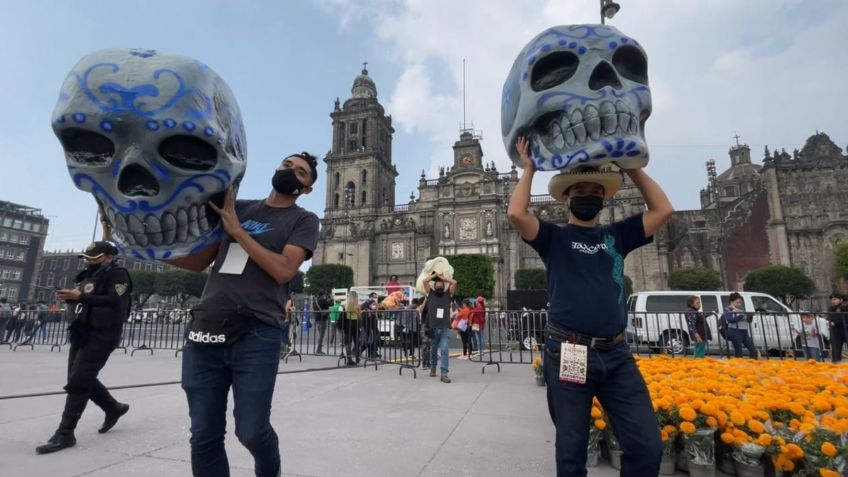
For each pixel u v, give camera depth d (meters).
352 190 63.66
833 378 5.03
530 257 54.03
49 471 3.61
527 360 11.54
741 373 5.22
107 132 1.77
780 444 3.45
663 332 11.99
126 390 7.02
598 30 2.48
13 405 5.99
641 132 2.46
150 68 1.83
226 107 2.07
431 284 8.66
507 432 4.75
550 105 2.38
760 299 14.02
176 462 3.84
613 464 3.97
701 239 55.59
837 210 47.81
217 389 2.36
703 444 3.68
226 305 2.34
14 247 77.94
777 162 50.84
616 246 2.68
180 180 1.90
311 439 4.46
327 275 55.00
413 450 4.15
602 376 2.43
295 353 11.63
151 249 2.08
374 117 64.94
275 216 2.66
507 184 57.09
